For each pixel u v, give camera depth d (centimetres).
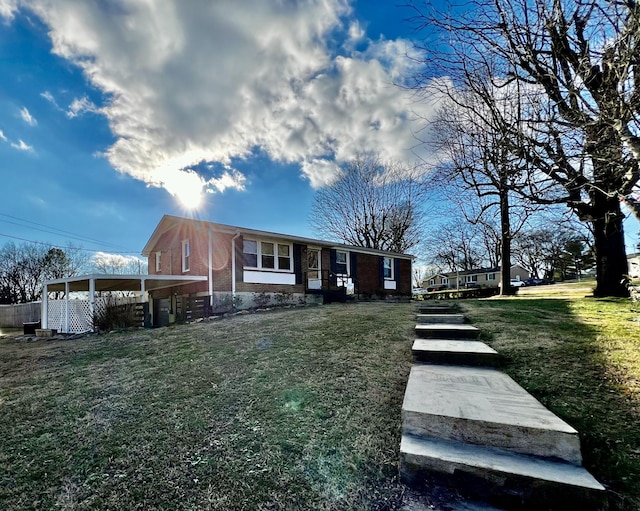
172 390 361
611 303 641
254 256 1198
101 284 1251
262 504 187
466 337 459
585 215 697
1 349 762
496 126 429
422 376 314
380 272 1680
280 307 1139
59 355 607
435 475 191
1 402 367
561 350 358
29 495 209
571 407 246
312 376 363
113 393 369
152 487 208
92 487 212
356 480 201
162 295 1420
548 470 177
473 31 372
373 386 325
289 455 230
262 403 310
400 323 595
